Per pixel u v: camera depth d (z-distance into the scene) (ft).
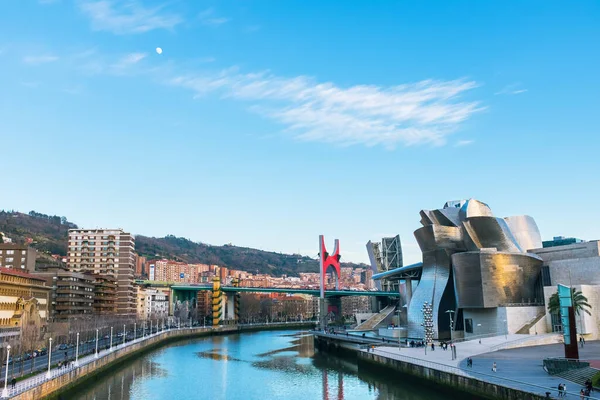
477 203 549.13
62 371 283.59
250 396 301.22
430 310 424.87
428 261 557.33
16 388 227.20
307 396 300.81
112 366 394.73
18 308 426.10
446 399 270.26
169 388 324.60
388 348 423.64
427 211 579.48
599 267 472.03
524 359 314.76
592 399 183.01
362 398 292.81
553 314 453.17
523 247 581.12
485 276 487.20
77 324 516.73
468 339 472.03
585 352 332.60
